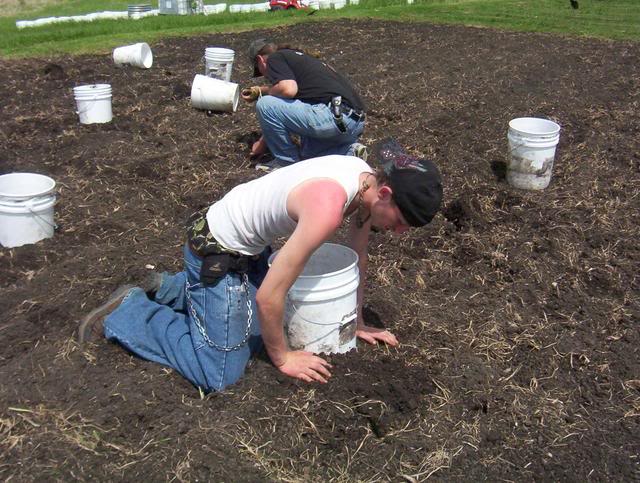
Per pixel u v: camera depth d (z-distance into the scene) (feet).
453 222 16.57
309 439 9.47
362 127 18.52
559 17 47.55
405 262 14.70
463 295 13.61
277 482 8.59
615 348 12.05
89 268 13.51
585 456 9.60
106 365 10.62
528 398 10.75
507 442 9.81
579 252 15.29
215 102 24.02
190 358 10.32
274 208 9.20
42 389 9.98
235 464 8.73
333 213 8.54
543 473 9.27
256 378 10.26
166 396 9.97
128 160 19.60
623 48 36.58
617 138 22.54
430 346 11.74
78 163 19.34
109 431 9.31
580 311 13.16
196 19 45.65
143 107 24.85
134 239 15.19
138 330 10.76
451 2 55.93
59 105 25.00
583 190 18.49
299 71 18.03
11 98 25.89
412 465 9.23
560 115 24.57
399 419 9.97
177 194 17.74
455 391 10.67
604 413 10.53
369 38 38.99
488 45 36.88
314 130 17.90
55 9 69.51
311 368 10.21
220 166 19.77
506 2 55.93
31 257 14.14
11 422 9.27
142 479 8.47
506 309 13.11
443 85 27.99
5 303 12.37
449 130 22.74
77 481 8.39
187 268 10.25
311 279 10.13
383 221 9.02
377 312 12.54
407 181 8.61
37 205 14.47
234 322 10.09
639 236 16.03
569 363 11.63
